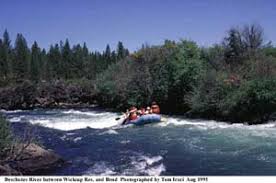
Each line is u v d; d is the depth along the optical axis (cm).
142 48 3841
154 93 3412
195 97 2964
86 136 2233
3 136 1345
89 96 4666
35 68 9125
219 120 2758
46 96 4747
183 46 3428
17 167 1338
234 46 3812
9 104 4581
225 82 2853
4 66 8662
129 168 1447
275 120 2469
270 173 1348
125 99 3703
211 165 1475
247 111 2598
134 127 2542
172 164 1502
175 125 2547
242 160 1539
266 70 2912
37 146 1521
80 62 10344
